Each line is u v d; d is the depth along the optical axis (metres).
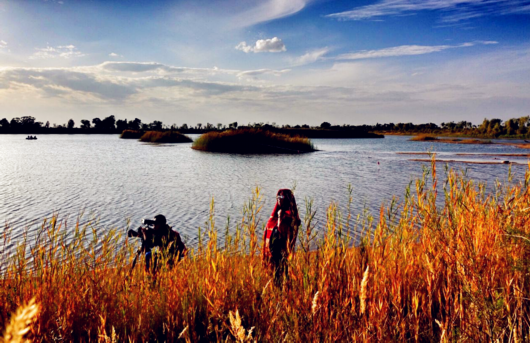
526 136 122.88
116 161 32.50
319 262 3.73
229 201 14.65
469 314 2.77
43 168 26.88
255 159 35.19
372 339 2.63
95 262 4.39
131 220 11.56
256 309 3.37
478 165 30.80
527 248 3.19
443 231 3.76
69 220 11.55
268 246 4.68
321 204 13.77
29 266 4.95
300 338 2.73
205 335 3.14
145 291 3.83
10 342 0.61
